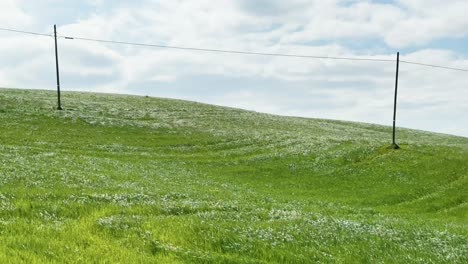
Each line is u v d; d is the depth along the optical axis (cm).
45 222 2016
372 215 3688
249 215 2734
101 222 2034
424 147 6969
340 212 3647
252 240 2039
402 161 6106
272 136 8094
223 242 1953
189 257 1698
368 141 7762
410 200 4691
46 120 7500
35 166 3572
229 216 2616
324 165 6056
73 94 11862
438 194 4831
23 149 4822
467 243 2638
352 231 2552
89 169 3934
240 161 6212
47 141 6159
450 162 6022
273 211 2977
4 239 1556
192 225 2109
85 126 7481
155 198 2980
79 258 1445
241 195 3862
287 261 1870
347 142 7606
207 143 7294
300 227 2453
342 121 14000
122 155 5931
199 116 9994
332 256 2012
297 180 5378
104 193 2858
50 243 1580
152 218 2236
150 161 5716
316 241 2211
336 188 5053
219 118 10056
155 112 9881
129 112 9425
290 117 12825
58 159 4297
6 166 3325
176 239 1886
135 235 1880
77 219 2152
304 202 4053
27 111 7981
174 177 4534
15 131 6500
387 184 5200
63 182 3069
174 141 7194
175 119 9238
